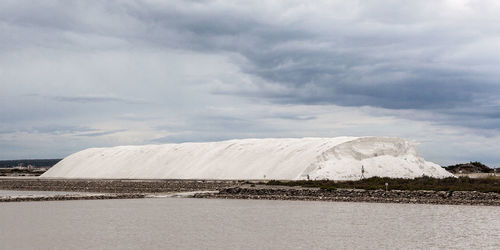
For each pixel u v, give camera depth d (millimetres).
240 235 49312
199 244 45156
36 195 97438
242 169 124000
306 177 106562
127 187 110875
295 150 122375
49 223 57719
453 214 61219
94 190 113125
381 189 80688
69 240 47312
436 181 88938
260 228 53125
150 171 143375
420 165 110562
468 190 76500
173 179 124625
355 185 86438
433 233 49188
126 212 67188
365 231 50656
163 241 46594
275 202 77625
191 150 146500
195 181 112812
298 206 71562
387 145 117000
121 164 154375
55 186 122438
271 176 115312
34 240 47406
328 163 106812
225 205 74125
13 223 57875
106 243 45812
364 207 69312
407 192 76938
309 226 53938
